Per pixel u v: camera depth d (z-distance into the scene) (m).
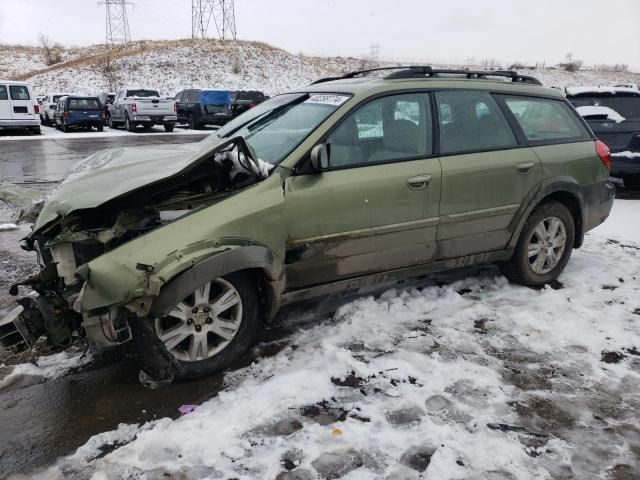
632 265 5.30
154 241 2.97
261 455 2.59
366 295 4.47
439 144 4.02
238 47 50.19
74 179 3.75
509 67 53.78
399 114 3.90
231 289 3.29
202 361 3.25
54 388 3.21
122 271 2.86
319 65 52.00
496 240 4.38
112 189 3.20
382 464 2.53
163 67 44.78
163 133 22.42
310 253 3.53
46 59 53.69
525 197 4.41
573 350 3.60
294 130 3.76
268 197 3.30
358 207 3.61
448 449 2.61
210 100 23.92
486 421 2.84
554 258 4.79
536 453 2.61
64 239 3.16
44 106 28.45
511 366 3.40
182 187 3.34
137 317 2.98
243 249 3.14
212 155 3.13
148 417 2.93
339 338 3.69
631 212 7.50
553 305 4.28
